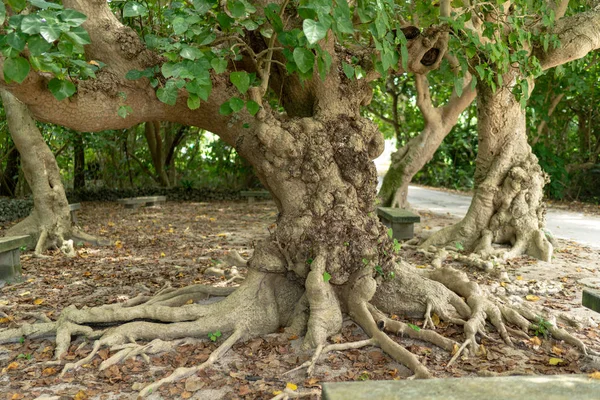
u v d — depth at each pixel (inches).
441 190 897.5
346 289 168.1
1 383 133.5
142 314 163.6
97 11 154.6
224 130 174.7
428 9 195.0
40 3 103.6
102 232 390.6
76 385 131.6
